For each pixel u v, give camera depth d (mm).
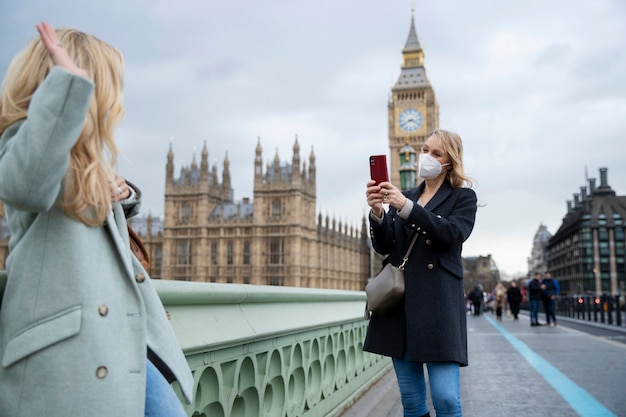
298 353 4992
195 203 111125
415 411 3736
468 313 45344
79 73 1729
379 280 3635
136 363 1812
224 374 3527
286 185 107438
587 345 13227
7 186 1638
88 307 1757
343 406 6477
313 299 5723
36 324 1717
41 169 1623
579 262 113438
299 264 105875
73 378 1686
